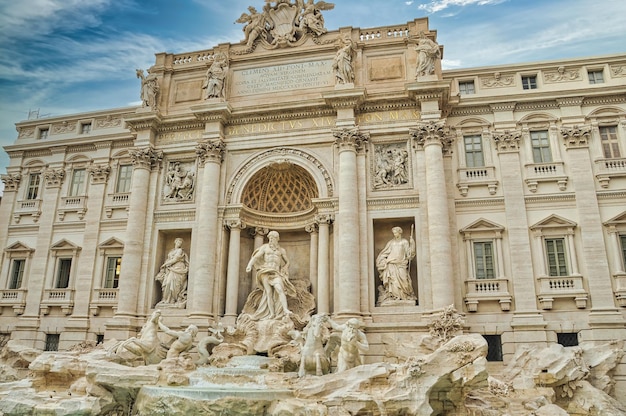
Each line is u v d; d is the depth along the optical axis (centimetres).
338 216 2945
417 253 2838
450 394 1922
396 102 3069
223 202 3153
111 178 3631
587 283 2770
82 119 3825
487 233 2953
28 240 3659
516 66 3212
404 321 2723
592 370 2480
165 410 1786
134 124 3356
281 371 2325
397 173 2978
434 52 3038
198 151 3228
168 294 3105
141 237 3192
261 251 2936
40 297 3472
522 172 3027
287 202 3341
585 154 2970
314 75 3284
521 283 2822
